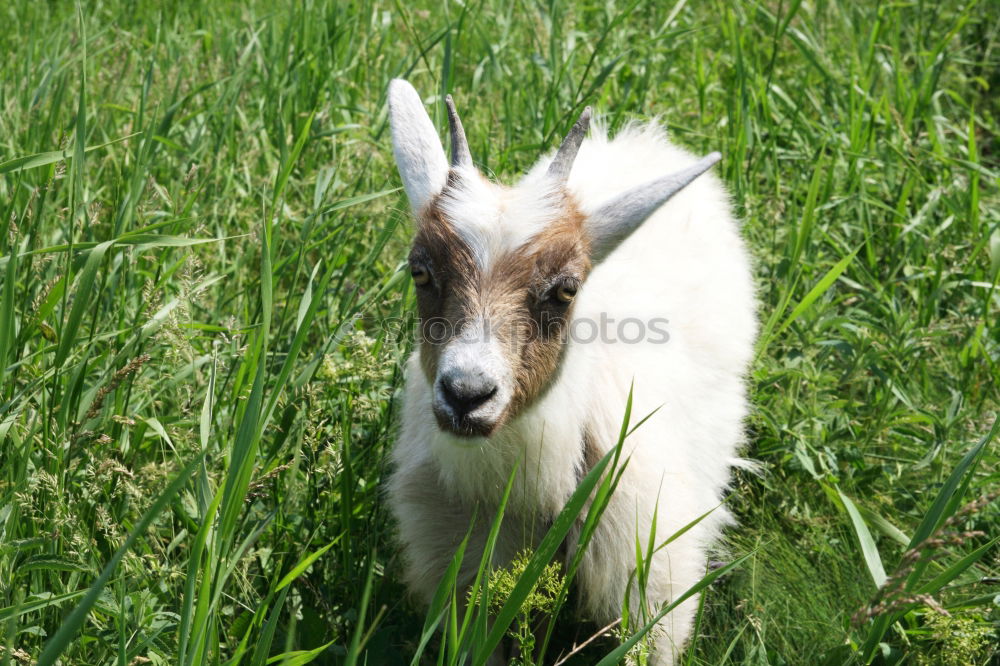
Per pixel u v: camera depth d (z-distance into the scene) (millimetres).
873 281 1606
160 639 1205
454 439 1199
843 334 1512
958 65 2227
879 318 1598
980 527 1371
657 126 1624
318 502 1362
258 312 1477
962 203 1720
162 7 2168
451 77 1724
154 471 1260
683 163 1497
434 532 1298
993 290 1535
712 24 2301
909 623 1281
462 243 1210
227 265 1582
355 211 1555
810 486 1438
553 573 1187
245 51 1800
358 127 1717
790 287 1520
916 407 1472
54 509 1232
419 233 1238
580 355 1261
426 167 1292
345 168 1652
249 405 1127
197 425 1333
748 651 1294
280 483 1332
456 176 1249
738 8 2219
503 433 1237
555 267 1217
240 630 1243
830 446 1448
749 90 1827
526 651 1186
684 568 1296
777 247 1641
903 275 1663
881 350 1501
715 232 1483
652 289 1357
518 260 1207
